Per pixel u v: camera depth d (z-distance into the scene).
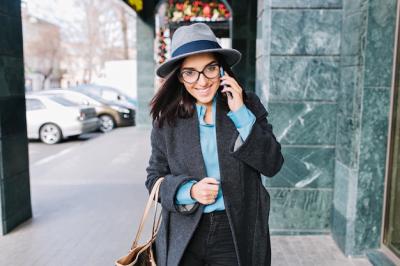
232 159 1.72
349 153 3.41
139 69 12.92
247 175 1.77
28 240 4.04
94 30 33.28
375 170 3.33
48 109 11.81
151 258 1.85
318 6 3.67
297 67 3.76
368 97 3.24
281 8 3.69
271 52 3.75
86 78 35.84
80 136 13.40
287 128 3.83
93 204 5.23
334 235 3.82
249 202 1.79
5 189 4.15
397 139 3.20
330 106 3.79
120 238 4.09
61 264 3.52
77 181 6.53
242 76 9.89
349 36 3.44
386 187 3.33
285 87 3.78
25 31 31.20
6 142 4.17
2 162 4.09
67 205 5.20
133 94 19.00
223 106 1.78
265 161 1.71
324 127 3.82
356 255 3.47
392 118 3.22
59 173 7.14
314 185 3.90
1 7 4.00
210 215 1.76
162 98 1.81
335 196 3.79
